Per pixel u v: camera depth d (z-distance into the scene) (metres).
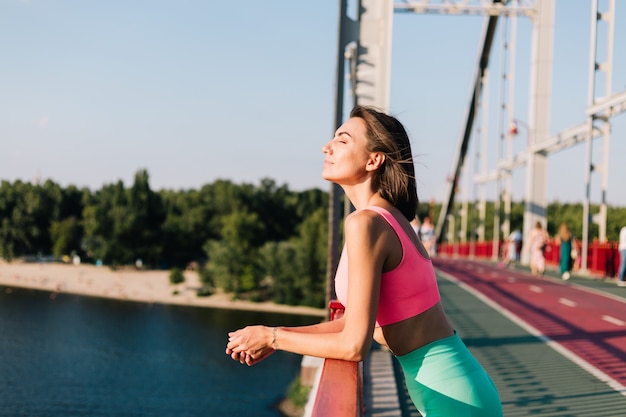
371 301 1.52
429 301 1.66
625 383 7.77
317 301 84.06
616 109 20.84
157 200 127.81
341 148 1.85
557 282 20.73
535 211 30.06
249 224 102.94
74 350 54.25
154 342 58.56
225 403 39.53
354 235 1.56
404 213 1.88
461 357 1.68
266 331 1.67
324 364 1.56
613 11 21.28
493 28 43.28
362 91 10.74
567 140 25.53
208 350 55.34
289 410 37.94
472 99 48.22
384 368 8.11
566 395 7.23
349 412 1.18
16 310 76.06
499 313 13.49
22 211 134.75
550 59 29.02
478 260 41.69
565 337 10.73
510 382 7.79
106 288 99.12
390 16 10.60
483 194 47.41
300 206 138.00
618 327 11.71
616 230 75.56
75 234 134.50
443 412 1.63
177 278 102.44
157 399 40.44
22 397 40.25
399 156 1.84
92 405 39.09
